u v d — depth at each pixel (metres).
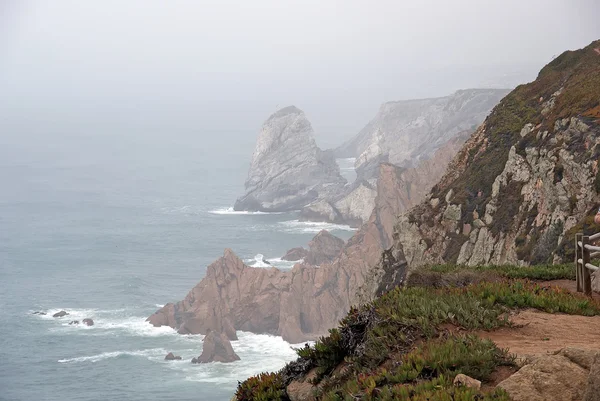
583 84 66.31
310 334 120.62
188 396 97.69
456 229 67.69
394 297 13.91
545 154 60.53
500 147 72.44
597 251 17.59
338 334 13.59
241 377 103.81
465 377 9.70
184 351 115.69
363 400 10.05
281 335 119.62
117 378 106.00
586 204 52.28
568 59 78.94
